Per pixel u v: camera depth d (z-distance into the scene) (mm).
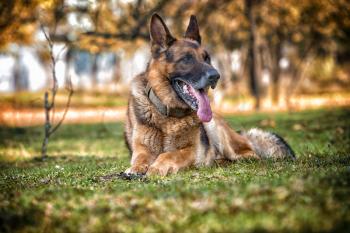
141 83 7082
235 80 36281
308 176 4738
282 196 4070
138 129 6945
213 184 4969
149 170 6207
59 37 14008
